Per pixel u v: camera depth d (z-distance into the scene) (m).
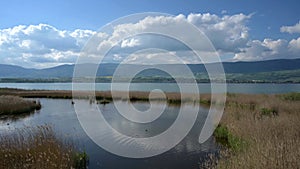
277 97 29.02
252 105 22.36
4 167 7.65
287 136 9.11
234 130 12.45
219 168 7.97
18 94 44.19
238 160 7.57
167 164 9.56
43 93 45.47
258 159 6.90
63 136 13.51
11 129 15.38
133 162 9.82
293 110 17.83
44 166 7.53
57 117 21.39
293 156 6.59
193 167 9.25
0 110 23.38
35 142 8.91
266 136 9.38
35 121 19.41
